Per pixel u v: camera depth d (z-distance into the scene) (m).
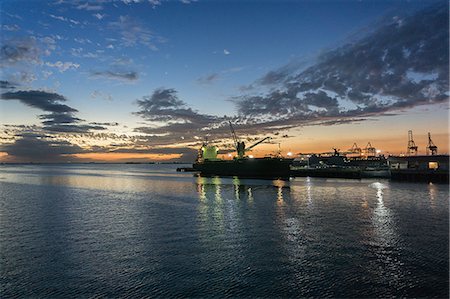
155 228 34.22
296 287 18.86
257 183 97.56
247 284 19.33
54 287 19.22
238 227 34.31
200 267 22.09
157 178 139.50
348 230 32.12
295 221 37.12
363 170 110.62
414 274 20.45
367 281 19.52
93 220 39.12
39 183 108.19
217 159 161.75
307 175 128.25
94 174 192.00
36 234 31.77
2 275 20.98
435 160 97.88
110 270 21.70
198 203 54.41
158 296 17.98
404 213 41.44
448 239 28.33
